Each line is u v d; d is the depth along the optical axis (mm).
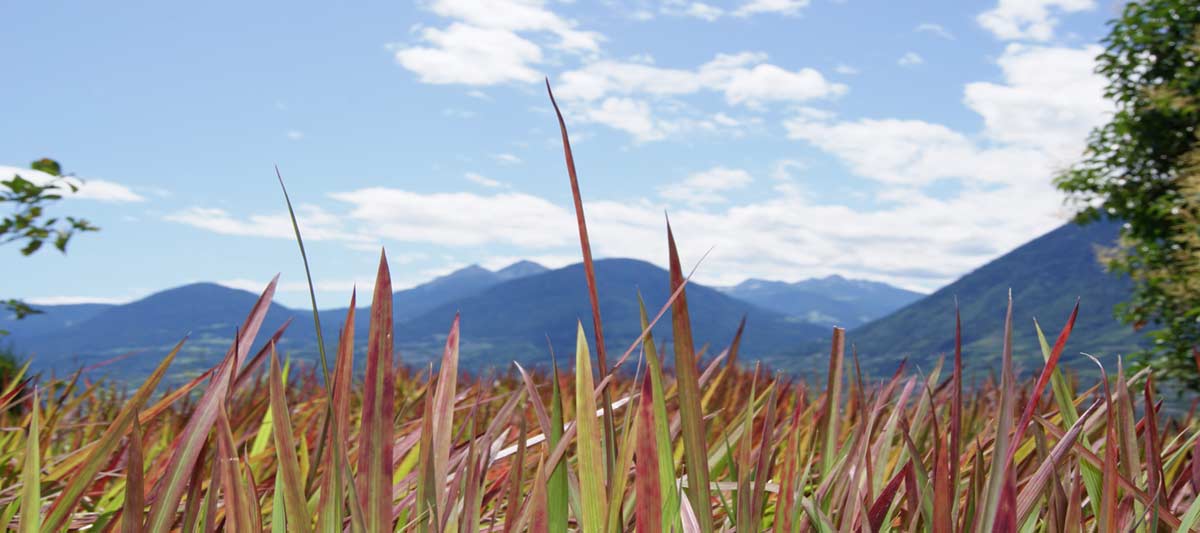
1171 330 5727
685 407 662
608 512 622
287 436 636
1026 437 1126
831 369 1150
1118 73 6922
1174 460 1077
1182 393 5219
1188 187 5922
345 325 727
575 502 886
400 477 1151
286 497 626
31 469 732
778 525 749
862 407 1012
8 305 4184
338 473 614
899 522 1021
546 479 687
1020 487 1050
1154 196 6656
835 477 1044
